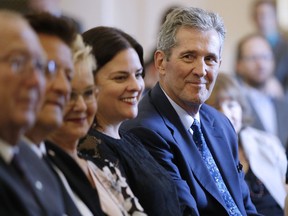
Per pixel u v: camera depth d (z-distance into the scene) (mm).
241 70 13406
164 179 6027
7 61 3887
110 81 5824
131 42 5973
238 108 8266
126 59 5840
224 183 6828
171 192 6000
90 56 5000
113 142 5816
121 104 5855
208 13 6625
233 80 8406
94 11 14719
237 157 7223
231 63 15914
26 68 3924
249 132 8641
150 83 10664
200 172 6566
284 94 14047
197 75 6523
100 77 5824
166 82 6711
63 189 4672
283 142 12406
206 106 7164
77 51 4867
